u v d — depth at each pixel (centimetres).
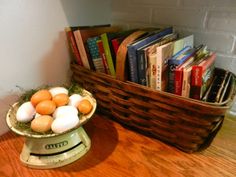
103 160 56
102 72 66
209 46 71
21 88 64
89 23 80
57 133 49
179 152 58
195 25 71
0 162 55
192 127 52
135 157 57
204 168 53
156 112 56
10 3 55
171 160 56
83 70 68
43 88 64
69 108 53
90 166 54
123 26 87
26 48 62
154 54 55
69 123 49
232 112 73
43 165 52
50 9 65
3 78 59
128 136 64
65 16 70
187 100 49
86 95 62
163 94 52
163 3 75
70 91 62
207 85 59
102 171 52
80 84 73
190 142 55
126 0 83
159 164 54
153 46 57
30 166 53
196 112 49
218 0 64
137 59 56
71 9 71
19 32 59
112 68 63
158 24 79
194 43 74
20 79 63
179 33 75
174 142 59
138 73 58
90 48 65
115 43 60
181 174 52
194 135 53
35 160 53
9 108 62
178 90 54
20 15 58
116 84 60
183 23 73
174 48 58
